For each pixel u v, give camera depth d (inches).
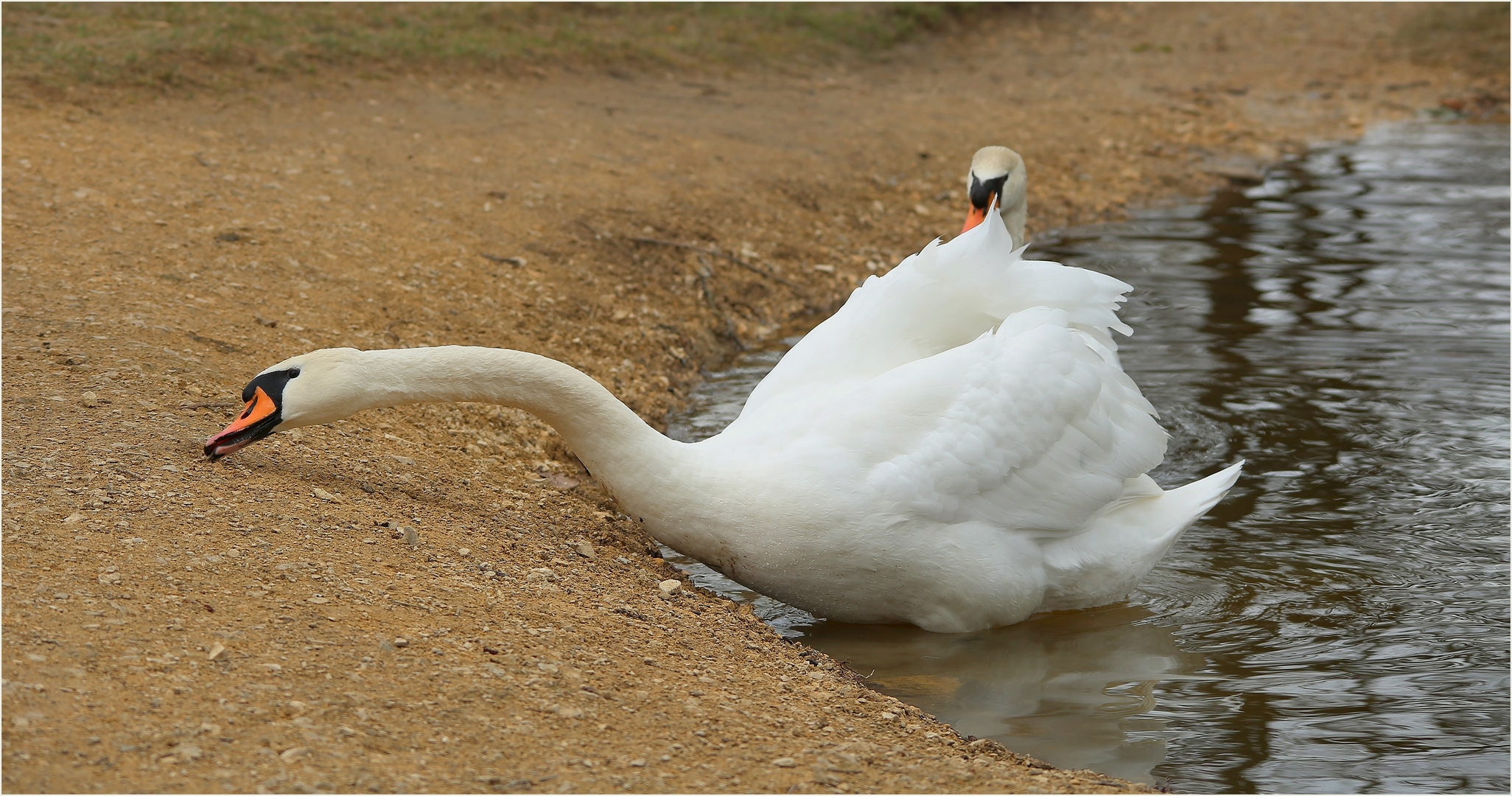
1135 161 1042.7
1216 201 941.8
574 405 386.3
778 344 670.5
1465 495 480.7
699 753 283.4
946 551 384.2
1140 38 1519.4
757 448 387.9
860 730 313.4
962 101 1192.2
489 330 581.6
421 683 288.8
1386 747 327.3
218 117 795.4
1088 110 1195.3
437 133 839.1
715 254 733.9
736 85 1120.8
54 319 480.1
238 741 257.1
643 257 711.7
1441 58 1423.5
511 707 287.4
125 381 436.1
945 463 380.2
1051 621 408.5
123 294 516.1
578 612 343.9
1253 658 377.7
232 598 308.0
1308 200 935.0
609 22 1205.1
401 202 702.5
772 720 307.3
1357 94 1309.1
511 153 820.6
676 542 389.1
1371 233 831.1
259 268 577.3
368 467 419.2
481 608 330.6
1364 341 633.0
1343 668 369.7
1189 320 666.2
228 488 369.7
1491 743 329.1
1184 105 1243.8
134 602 297.4
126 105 785.6
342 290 574.9
